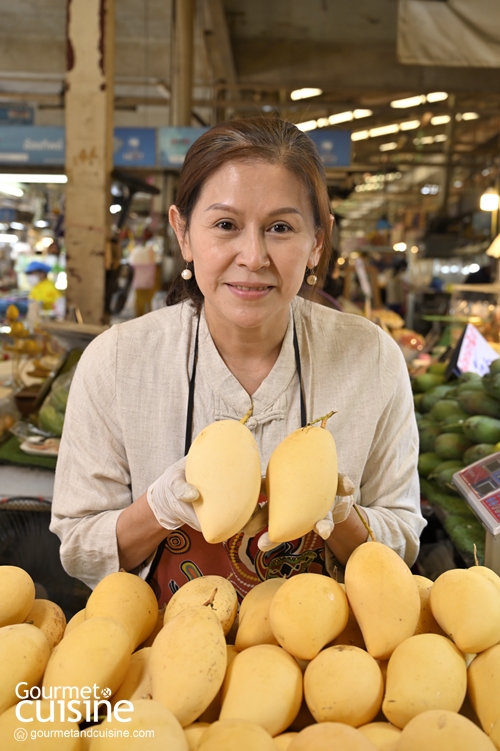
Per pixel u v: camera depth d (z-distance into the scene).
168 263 6.83
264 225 1.05
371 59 11.40
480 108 12.75
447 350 3.50
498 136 14.62
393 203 22.34
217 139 1.07
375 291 7.21
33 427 2.75
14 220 10.56
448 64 5.84
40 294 7.93
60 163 7.27
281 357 1.28
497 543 1.32
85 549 1.24
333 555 1.25
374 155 17.33
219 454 0.82
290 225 1.06
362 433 1.32
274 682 0.73
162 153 8.04
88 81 4.86
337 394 1.32
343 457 1.31
